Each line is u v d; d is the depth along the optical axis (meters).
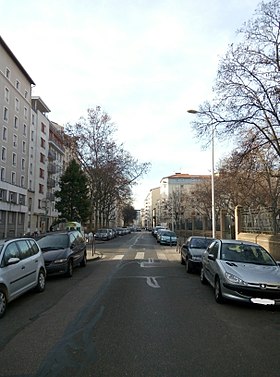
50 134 70.56
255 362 5.10
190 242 16.77
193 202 71.19
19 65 51.53
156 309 8.38
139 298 9.67
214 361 5.12
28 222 56.97
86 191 52.41
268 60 18.92
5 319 7.51
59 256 13.65
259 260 10.06
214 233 26.80
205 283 12.24
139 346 5.72
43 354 5.37
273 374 4.69
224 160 55.44
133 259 21.80
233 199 44.34
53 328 6.77
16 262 8.44
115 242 45.56
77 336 6.26
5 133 48.28
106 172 52.41
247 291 8.44
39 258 10.70
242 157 21.41
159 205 135.88
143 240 51.97
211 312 8.18
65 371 4.73
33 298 9.74
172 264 18.98
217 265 9.66
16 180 52.28
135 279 13.34
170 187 126.56
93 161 51.72
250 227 23.14
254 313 8.18
